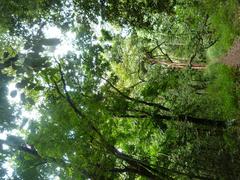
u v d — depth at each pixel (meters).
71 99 11.48
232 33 15.60
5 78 6.42
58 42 6.02
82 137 10.88
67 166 10.85
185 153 14.16
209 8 16.70
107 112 11.76
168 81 16.59
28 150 10.55
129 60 18.75
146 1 14.37
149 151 14.46
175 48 20.61
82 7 13.17
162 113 15.41
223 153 14.37
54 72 10.59
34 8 11.24
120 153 11.52
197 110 16.05
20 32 11.52
